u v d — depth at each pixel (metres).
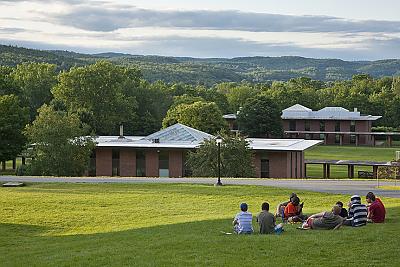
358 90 193.12
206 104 107.50
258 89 197.12
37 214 36.03
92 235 27.95
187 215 34.97
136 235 25.62
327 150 131.38
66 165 70.62
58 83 133.75
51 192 45.53
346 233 22.22
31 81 134.75
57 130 70.38
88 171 79.06
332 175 87.50
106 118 124.31
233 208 37.69
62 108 121.44
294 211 27.42
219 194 43.38
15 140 81.31
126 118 129.12
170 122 109.12
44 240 27.47
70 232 30.72
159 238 23.84
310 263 17.42
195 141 79.25
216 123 106.69
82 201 40.56
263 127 131.50
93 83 122.69
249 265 17.31
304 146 77.12
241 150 67.88
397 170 66.38
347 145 147.62
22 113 82.56
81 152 72.06
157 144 77.56
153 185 48.66
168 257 18.86
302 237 21.61
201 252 19.41
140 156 78.69
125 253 20.11
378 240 20.56
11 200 40.97
